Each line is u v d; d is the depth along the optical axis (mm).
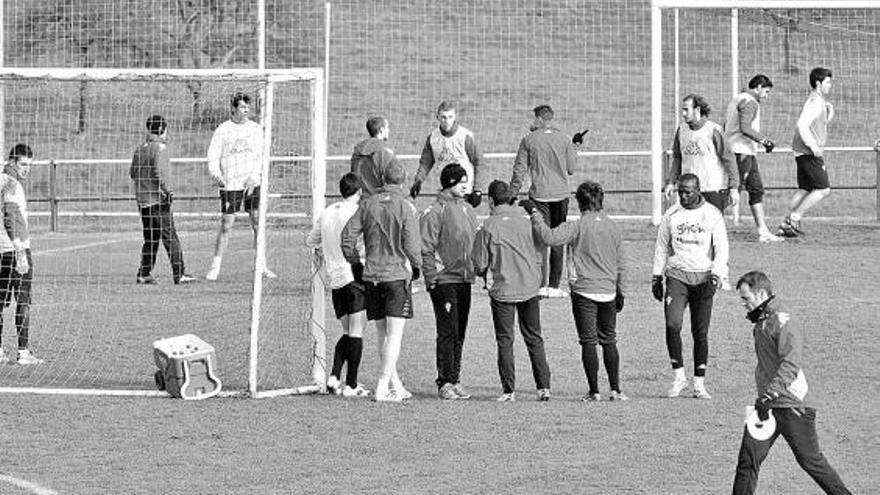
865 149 83312
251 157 65250
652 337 54344
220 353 52438
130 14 113125
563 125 110375
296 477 36188
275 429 41625
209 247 77375
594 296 44562
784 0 77062
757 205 73438
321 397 46219
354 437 40562
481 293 62719
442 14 120062
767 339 32938
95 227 89125
